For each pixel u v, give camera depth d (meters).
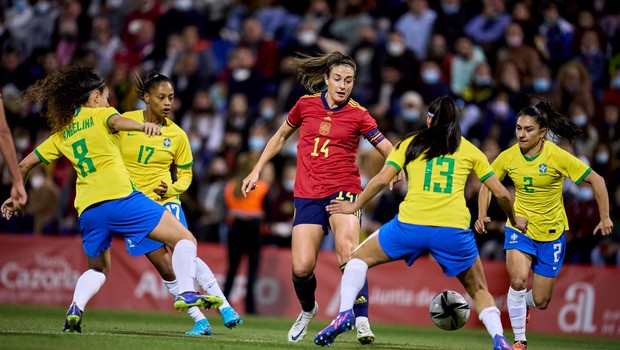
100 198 22.98
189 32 61.03
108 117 23.03
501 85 54.34
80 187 23.44
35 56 64.94
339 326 21.92
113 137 23.41
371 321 44.78
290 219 47.97
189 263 23.03
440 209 21.67
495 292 43.44
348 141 26.00
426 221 21.69
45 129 57.25
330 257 45.03
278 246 47.72
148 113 27.05
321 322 42.94
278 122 54.75
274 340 26.06
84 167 23.19
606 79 58.53
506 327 43.22
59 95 23.59
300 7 66.69
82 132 23.27
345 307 22.14
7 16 70.44
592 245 45.81
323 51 58.56
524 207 28.20
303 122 26.50
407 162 22.22
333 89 25.88
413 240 21.84
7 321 30.95
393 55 56.31
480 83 54.78
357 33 60.66
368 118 26.12
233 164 52.47
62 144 23.66
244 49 59.34
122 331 27.06
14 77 63.47
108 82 57.03
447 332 39.22
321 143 25.98
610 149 49.75
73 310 23.64
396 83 55.69
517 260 27.55
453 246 21.61
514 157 28.28
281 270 45.97
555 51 59.06
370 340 25.36
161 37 64.12
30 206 51.75
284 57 59.34
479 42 59.75
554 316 43.22
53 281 46.50
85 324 31.19
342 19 61.31
